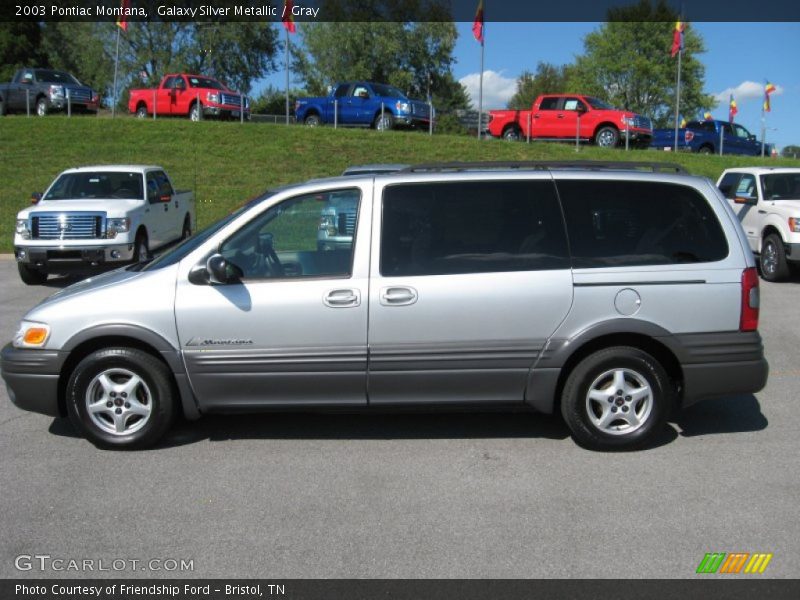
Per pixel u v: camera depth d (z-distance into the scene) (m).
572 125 25.45
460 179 5.08
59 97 27.92
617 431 5.01
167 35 52.69
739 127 31.89
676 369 5.14
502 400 5.04
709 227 5.09
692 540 3.80
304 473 4.71
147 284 5.02
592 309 4.93
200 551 3.73
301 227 5.14
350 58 57.16
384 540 3.83
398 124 26.33
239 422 5.69
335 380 4.98
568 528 3.95
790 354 7.86
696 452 5.04
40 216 11.84
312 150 24.25
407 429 5.52
